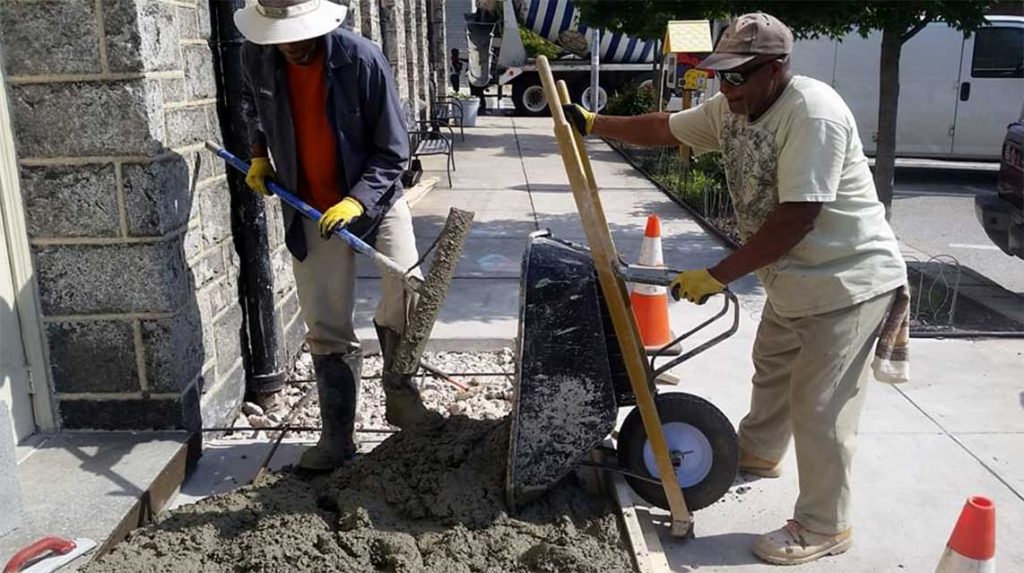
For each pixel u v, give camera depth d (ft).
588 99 67.67
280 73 9.90
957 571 7.19
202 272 11.85
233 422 13.03
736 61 8.07
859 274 8.68
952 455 11.75
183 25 11.22
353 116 10.03
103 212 10.43
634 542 9.18
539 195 32.04
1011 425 12.66
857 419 9.13
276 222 14.83
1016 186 18.26
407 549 8.79
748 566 9.32
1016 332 16.52
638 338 9.45
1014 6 42.98
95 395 11.02
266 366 13.64
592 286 9.36
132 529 9.40
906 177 39.52
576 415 9.43
